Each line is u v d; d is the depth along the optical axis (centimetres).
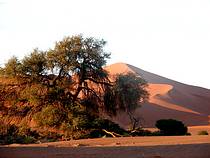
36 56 4972
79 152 2245
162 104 10319
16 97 4922
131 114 5453
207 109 11206
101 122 4734
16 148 2477
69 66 4947
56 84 4988
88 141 3547
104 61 5181
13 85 4981
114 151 2278
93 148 2473
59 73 5044
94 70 5112
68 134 4656
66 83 4969
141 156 2059
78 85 5038
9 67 4897
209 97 12319
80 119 4653
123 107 5225
